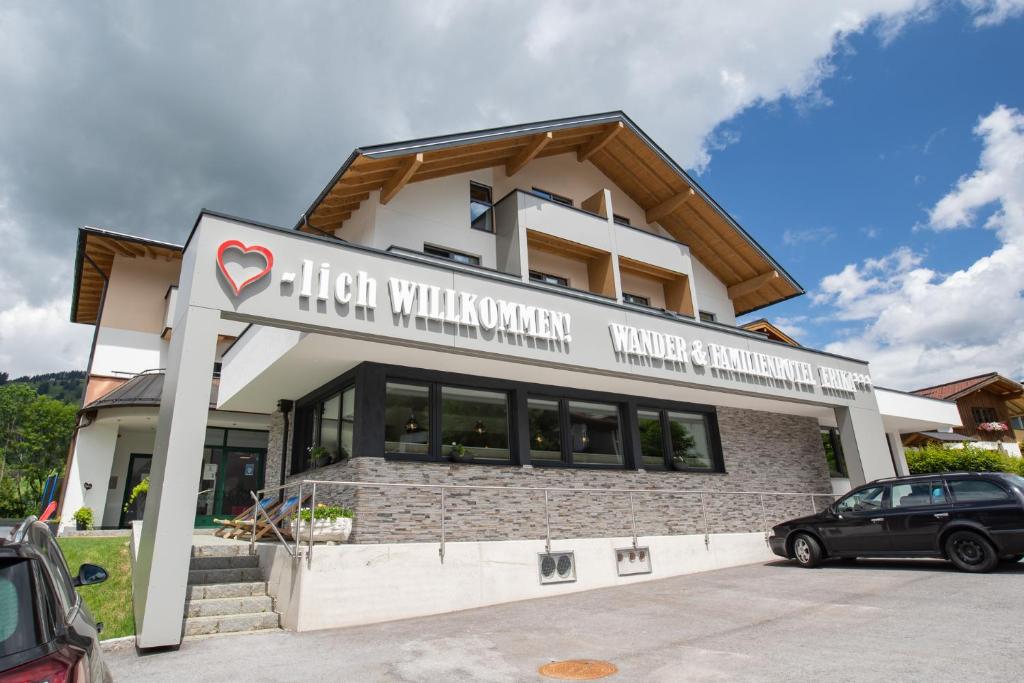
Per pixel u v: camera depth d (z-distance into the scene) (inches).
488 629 309.9
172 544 292.2
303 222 584.1
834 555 458.0
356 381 438.9
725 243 823.1
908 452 977.5
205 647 285.6
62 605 143.2
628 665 235.5
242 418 765.9
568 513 497.0
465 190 629.9
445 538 428.1
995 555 381.1
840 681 201.6
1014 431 1455.5
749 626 291.3
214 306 332.8
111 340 826.8
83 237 801.6
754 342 614.9
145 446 840.9
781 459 686.5
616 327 501.4
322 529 374.6
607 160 762.2
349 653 267.4
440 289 413.7
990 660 213.6
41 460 1918.1
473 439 475.8
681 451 611.5
